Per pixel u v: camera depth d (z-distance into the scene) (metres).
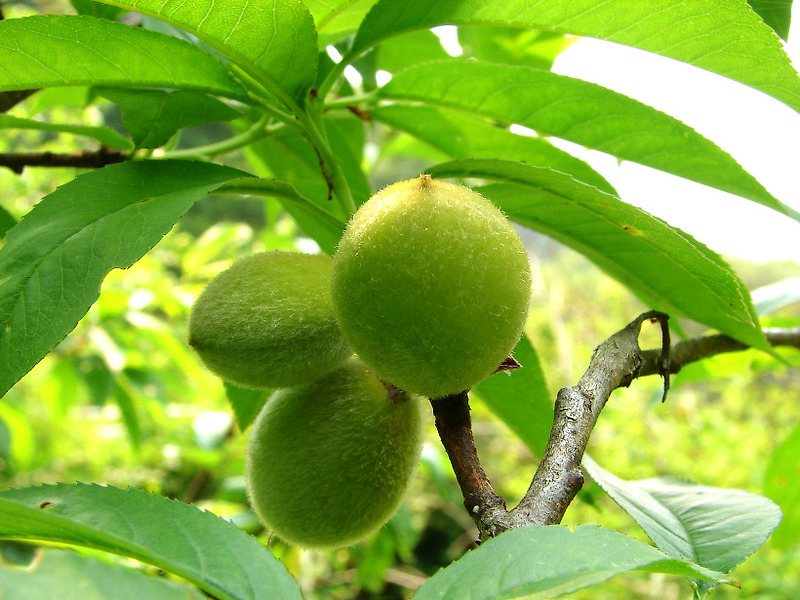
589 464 0.16
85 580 0.07
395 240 0.11
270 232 0.32
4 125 0.17
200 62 0.14
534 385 0.17
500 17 0.14
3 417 0.40
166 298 0.37
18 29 0.13
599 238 0.17
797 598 0.64
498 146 0.19
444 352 0.11
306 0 0.16
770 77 0.13
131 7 0.13
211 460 0.45
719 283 0.13
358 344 0.12
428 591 0.09
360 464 0.14
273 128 0.19
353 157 0.20
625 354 0.13
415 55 0.23
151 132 0.15
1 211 0.19
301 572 0.40
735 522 0.14
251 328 0.13
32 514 0.09
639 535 0.60
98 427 0.64
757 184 0.15
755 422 0.76
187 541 0.09
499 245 0.11
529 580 0.09
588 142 0.17
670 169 0.16
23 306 0.12
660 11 0.13
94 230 0.12
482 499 0.11
